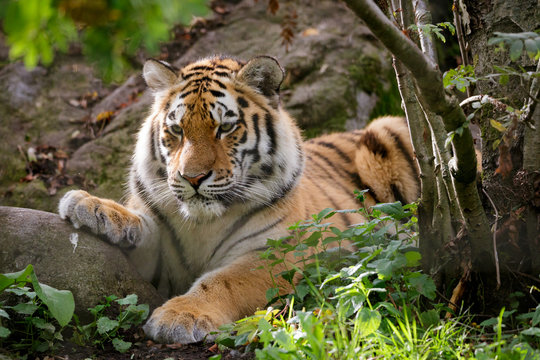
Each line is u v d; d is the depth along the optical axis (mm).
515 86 7207
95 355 6820
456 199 6934
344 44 17344
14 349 6680
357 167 11594
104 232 8086
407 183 11500
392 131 11805
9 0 2986
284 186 8992
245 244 8766
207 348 7012
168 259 9172
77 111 16750
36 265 7465
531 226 6820
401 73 6855
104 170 14883
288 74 16484
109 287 7684
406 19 6891
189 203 8352
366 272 6395
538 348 5707
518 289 6871
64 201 8156
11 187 14648
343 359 5336
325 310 6199
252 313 8078
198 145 8344
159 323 7316
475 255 6977
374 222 6883
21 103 16766
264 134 8875
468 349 5645
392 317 6488
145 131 9250
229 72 9016
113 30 3322
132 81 17422
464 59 7918
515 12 7262
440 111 5867
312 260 7840
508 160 6285
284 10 19203
